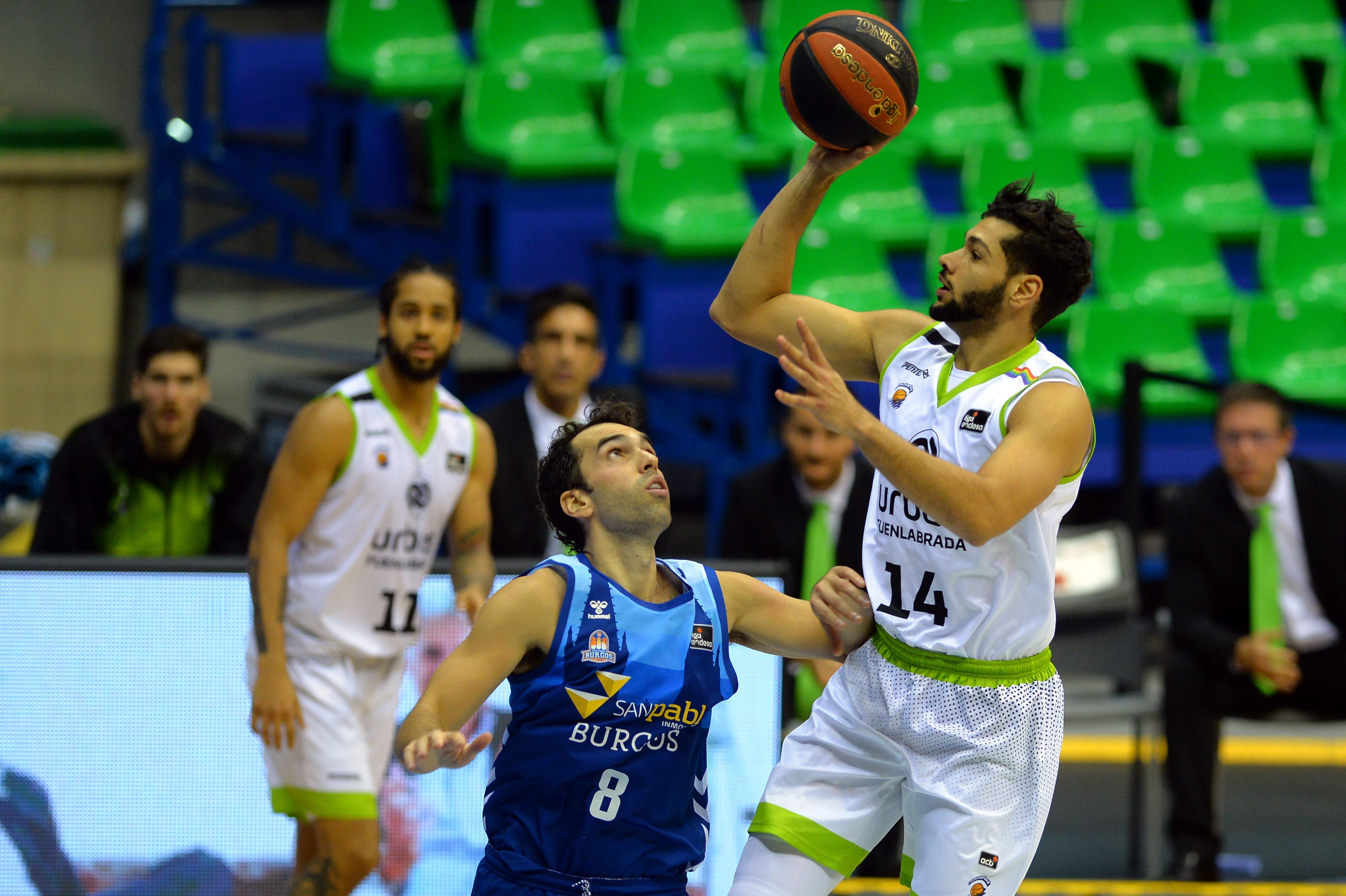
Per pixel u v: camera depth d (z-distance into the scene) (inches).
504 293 1120.2
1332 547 730.8
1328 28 1529.3
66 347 1381.6
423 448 539.5
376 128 1299.2
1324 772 902.4
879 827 400.2
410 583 548.4
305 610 528.4
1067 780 888.3
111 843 570.9
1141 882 652.1
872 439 316.8
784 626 392.2
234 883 573.9
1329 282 1261.1
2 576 568.1
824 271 1146.7
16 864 569.3
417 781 584.4
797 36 384.5
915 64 382.9
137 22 1525.6
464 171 1147.3
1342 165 1343.5
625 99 1294.3
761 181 1277.1
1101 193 1350.9
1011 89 1433.3
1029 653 380.2
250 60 1299.2
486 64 1366.9
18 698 569.0
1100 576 730.8
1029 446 341.7
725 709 594.2
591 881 356.2
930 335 388.8
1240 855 738.2
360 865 527.5
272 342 1328.7
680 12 1435.8
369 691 545.6
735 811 593.0
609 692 354.9
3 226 1375.5
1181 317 1173.7
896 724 383.2
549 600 355.9
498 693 588.4
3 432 1368.1
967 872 376.2
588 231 1154.0
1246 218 1295.5
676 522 1112.8
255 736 574.9
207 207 1496.1
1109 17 1507.1
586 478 366.6
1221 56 1430.9
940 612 374.3
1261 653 683.4
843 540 677.3
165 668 573.6
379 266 1202.6
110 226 1392.7
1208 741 708.0
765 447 997.2
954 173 1332.4
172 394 641.0
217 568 574.9
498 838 363.9
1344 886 631.2
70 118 1496.1
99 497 657.6
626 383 1064.2
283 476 518.0
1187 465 1101.1
